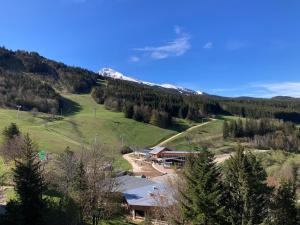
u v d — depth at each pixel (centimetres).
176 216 5200
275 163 13325
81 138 17325
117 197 6606
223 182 4822
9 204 4372
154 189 7288
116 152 16488
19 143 8112
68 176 6134
